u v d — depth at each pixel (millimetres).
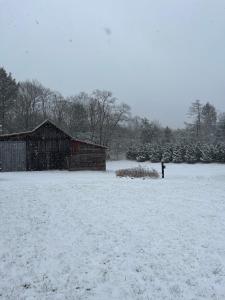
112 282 7551
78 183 20297
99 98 72562
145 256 8930
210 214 13000
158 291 7164
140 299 6844
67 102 76875
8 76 67938
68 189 17875
